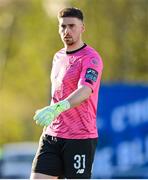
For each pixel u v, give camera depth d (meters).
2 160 48.50
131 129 35.44
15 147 70.19
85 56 17.95
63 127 18.03
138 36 81.19
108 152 35.53
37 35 89.62
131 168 35.44
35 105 98.00
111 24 80.94
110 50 80.75
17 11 91.81
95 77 17.70
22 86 96.88
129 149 35.53
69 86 18.03
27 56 93.25
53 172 18.20
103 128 35.47
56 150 18.17
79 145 17.92
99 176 35.47
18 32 93.62
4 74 96.88
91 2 80.62
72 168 17.95
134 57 81.50
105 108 35.41
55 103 17.89
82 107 17.88
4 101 99.00
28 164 48.25
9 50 95.31
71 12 18.02
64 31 18.02
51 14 88.12
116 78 80.44
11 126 100.25
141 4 80.94
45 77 91.88
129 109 35.41
